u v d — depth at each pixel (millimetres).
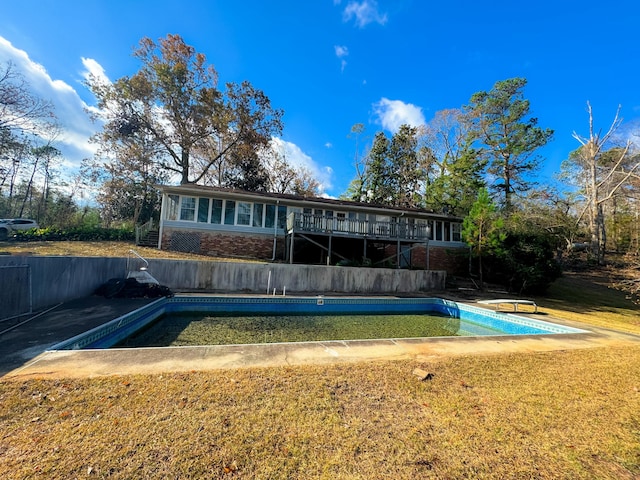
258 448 2291
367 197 32000
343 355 4730
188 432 2447
